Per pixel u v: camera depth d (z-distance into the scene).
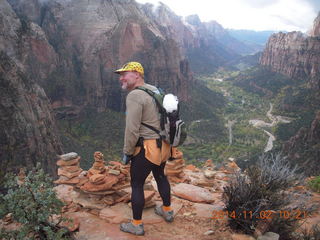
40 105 73.38
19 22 105.88
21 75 71.19
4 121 55.53
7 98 59.28
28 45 105.62
